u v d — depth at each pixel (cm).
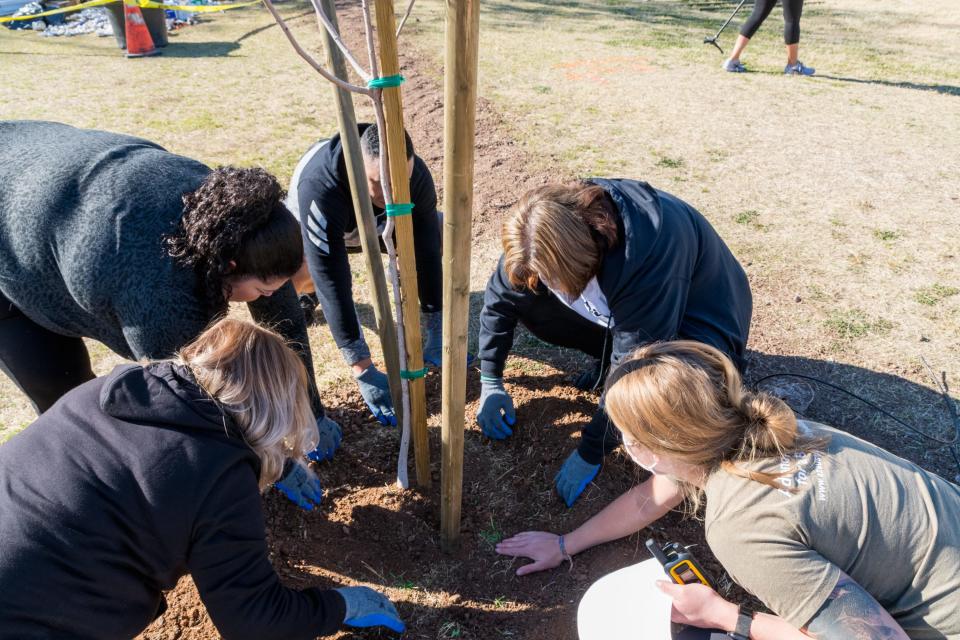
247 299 181
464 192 154
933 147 560
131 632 155
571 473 259
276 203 163
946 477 274
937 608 147
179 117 625
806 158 540
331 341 355
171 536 141
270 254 161
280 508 254
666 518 255
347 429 295
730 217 452
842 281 387
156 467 138
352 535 249
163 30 868
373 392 295
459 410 200
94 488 137
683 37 920
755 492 150
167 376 146
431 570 240
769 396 158
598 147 560
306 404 159
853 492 149
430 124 613
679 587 177
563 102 663
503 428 285
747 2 1148
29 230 171
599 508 256
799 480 149
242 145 566
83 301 172
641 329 203
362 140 249
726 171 518
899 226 441
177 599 218
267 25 984
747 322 257
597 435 243
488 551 245
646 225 197
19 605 133
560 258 181
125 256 162
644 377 153
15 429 299
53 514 135
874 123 612
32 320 207
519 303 260
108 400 141
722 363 157
